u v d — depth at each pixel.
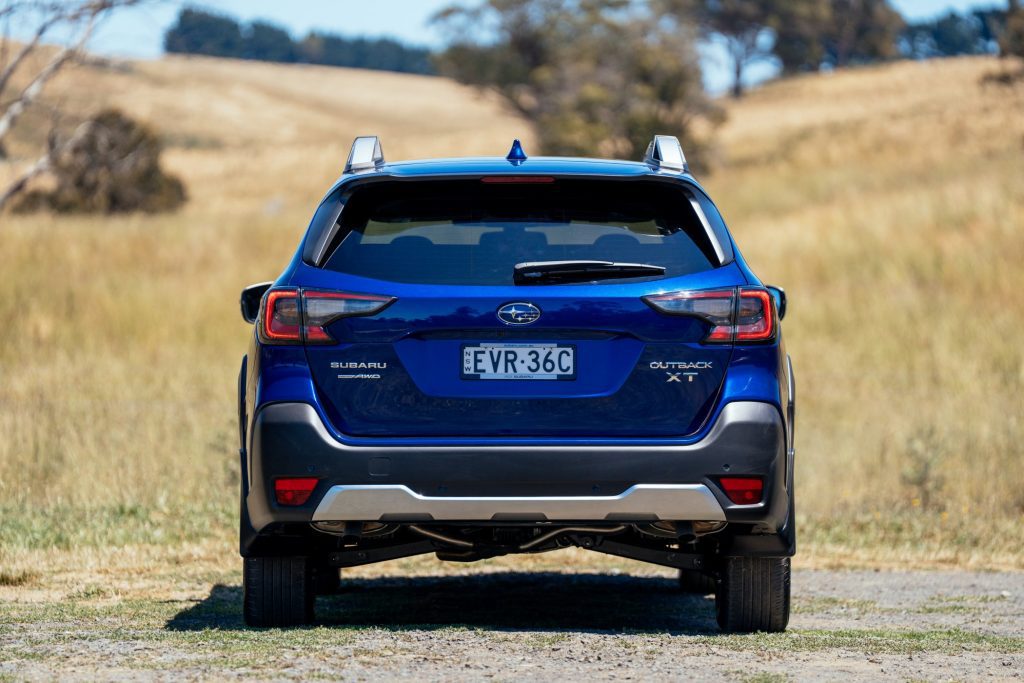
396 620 15.64
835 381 49.09
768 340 12.91
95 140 112.81
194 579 18.88
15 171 58.00
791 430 13.65
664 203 13.25
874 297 64.88
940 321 58.47
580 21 191.00
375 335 12.64
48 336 54.31
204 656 11.86
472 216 13.05
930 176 120.81
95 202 115.12
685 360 12.72
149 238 80.62
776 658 12.34
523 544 13.98
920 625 15.73
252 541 13.52
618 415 12.64
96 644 12.65
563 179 13.01
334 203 13.15
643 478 12.52
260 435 12.70
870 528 25.17
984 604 17.94
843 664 12.17
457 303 12.59
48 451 27.45
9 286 61.38
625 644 12.79
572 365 12.65
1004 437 32.84
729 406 12.70
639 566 21.86
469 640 12.77
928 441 30.06
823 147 167.25
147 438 29.81
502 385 12.61
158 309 59.44
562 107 172.25
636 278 12.78
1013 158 121.31
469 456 12.48
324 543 14.00
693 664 11.85
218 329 58.44
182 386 42.59
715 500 12.62
